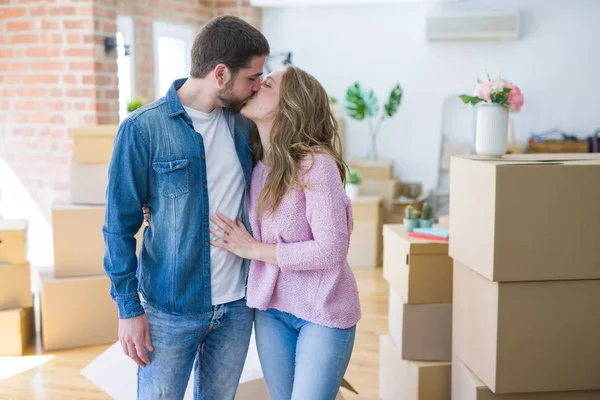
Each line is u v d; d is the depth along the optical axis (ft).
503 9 22.77
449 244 8.76
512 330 7.50
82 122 16.80
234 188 6.50
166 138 6.06
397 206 21.75
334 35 24.11
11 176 17.47
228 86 6.14
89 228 13.06
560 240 7.38
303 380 6.30
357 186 20.65
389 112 23.08
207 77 6.16
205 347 6.82
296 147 6.26
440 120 23.61
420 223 10.38
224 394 6.88
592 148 22.00
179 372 6.46
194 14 22.71
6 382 11.35
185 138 6.12
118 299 6.08
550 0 22.50
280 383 6.71
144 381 6.45
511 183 7.23
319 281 6.38
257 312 6.86
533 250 7.35
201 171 6.21
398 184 23.20
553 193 7.30
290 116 6.26
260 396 8.49
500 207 7.25
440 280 9.53
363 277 18.85
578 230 7.38
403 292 9.71
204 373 6.88
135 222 6.14
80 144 13.23
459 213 8.36
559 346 7.58
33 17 16.83
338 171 6.35
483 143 8.48
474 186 7.80
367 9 23.75
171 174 6.09
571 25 22.48
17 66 17.12
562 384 7.64
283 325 6.75
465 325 8.43
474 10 22.97
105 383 9.02
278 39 24.52
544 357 7.57
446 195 23.45
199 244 6.26
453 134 23.66
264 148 6.57
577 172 7.30
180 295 6.25
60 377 11.57
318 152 6.25
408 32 23.53
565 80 22.72
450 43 23.27
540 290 7.50
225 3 23.56
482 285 7.84
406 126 23.91
